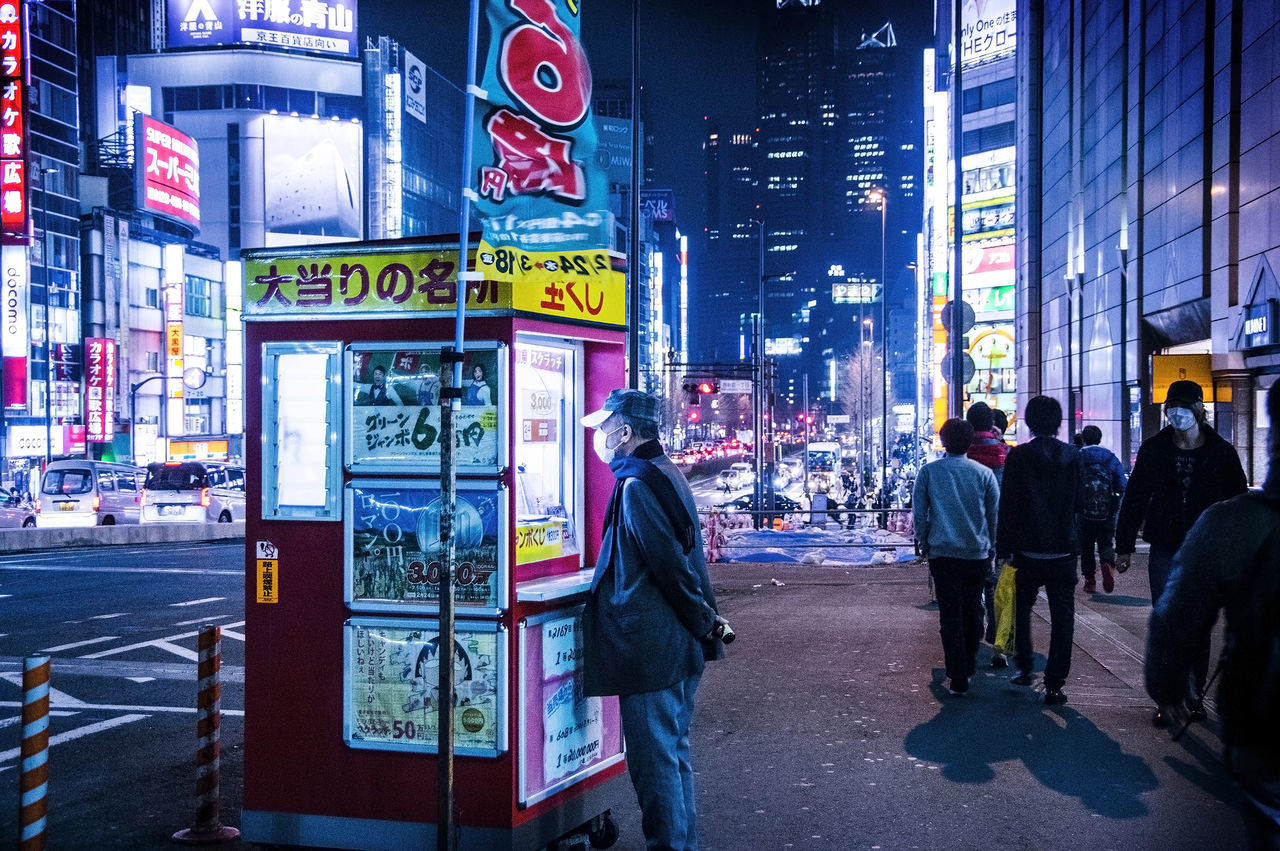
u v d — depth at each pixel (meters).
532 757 4.73
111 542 28.92
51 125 67.31
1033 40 49.56
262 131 101.62
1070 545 7.68
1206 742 6.75
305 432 4.95
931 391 81.31
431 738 4.77
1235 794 5.77
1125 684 8.40
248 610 5.01
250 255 5.03
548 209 4.74
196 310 82.12
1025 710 7.63
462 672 4.67
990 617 9.64
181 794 6.16
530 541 4.88
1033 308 49.69
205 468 34.16
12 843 5.41
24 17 52.25
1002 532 7.75
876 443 109.00
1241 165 24.92
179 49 104.06
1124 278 34.78
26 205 52.44
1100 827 5.29
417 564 4.79
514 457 4.67
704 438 165.88
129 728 7.81
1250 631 2.64
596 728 5.20
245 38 105.75
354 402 4.88
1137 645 9.84
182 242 80.38
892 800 5.74
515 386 4.73
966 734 7.02
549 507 5.24
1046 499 7.65
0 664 10.38
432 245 4.79
